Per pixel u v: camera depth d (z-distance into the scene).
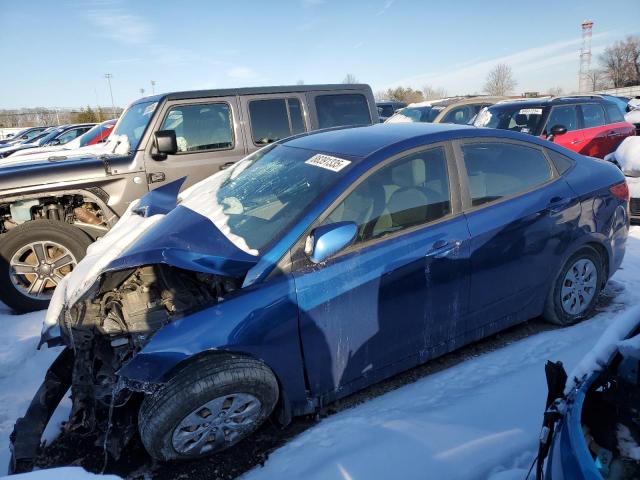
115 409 2.63
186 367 2.42
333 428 2.73
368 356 2.84
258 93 5.65
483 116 9.34
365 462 2.42
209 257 2.54
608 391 1.68
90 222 5.04
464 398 2.87
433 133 3.17
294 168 3.18
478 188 3.19
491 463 2.38
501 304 3.32
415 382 3.15
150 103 5.52
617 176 3.89
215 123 5.46
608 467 1.45
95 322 2.77
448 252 2.96
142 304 2.84
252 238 2.73
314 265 2.62
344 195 2.76
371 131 3.44
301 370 2.66
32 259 4.76
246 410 2.56
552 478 1.56
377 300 2.77
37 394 2.80
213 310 2.46
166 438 2.39
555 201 3.44
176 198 3.65
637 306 2.11
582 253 3.67
